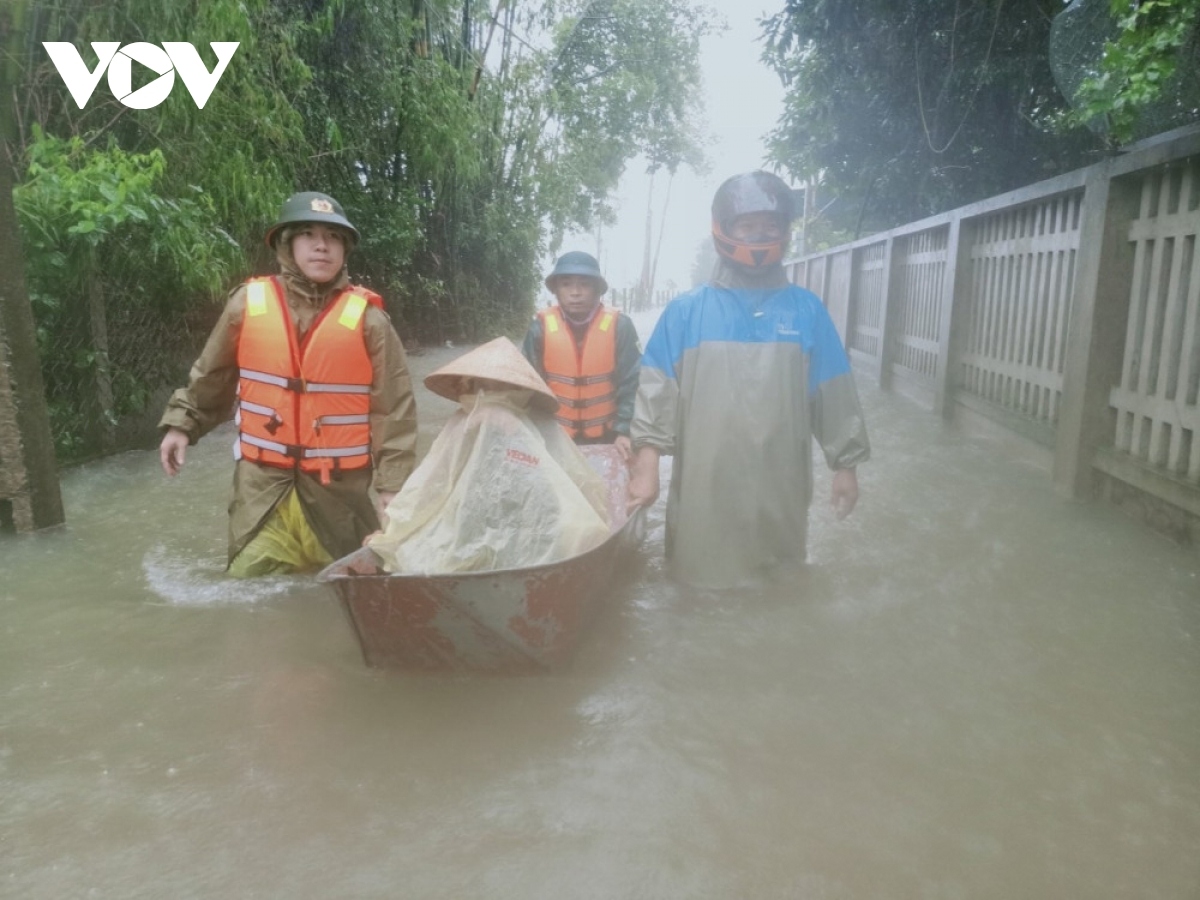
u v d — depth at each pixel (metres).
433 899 1.97
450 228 16.42
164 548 4.45
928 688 2.98
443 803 2.31
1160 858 2.13
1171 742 2.65
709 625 3.49
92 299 6.23
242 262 7.23
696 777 2.44
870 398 9.66
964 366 8.05
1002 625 3.51
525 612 2.86
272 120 7.59
